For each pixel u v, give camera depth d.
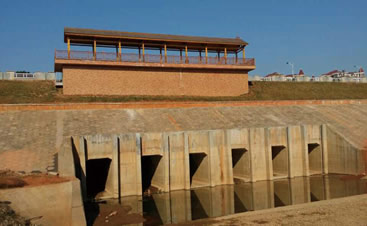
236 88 52.97
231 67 51.66
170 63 47.88
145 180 37.22
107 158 31.22
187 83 49.62
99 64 43.91
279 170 40.56
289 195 31.33
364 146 38.84
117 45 48.78
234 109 43.50
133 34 47.50
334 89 64.12
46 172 23.64
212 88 51.25
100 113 36.72
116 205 28.28
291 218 23.38
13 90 43.84
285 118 43.03
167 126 36.03
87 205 28.30
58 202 19.80
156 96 47.03
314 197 30.33
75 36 43.81
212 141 34.59
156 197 30.95
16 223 17.14
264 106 46.19
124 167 31.19
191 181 37.25
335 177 38.28
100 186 34.62
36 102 39.66
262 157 37.47
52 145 28.95
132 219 24.64
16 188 18.86
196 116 39.84
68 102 40.34
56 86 47.16
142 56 46.44
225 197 30.95
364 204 26.30
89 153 30.00
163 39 47.53
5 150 27.28
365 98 59.78
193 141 34.31
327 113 46.81
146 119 37.03
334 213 24.20
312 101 49.53
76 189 20.48
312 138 40.69
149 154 32.50
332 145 40.25
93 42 46.44
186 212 26.55
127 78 46.09
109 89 45.06
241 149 38.28
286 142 39.00
